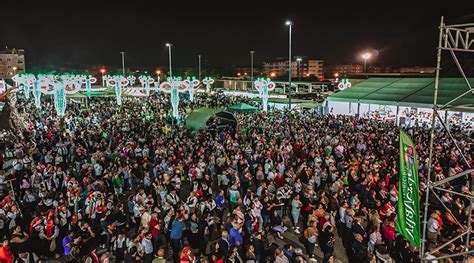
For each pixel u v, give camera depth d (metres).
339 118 27.34
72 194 11.12
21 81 30.83
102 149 17.70
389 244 9.33
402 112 28.00
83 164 15.51
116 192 13.23
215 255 8.01
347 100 30.05
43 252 9.44
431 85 26.52
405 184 7.14
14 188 13.14
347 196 11.48
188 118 25.30
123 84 35.44
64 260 9.70
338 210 10.93
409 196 7.04
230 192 11.56
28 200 11.55
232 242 8.83
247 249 8.25
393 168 13.63
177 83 27.80
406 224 7.11
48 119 26.39
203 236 9.71
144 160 14.83
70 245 8.66
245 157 16.73
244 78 81.44
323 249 9.05
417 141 19.14
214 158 15.23
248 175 13.40
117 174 13.27
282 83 53.47
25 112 32.19
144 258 8.62
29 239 9.27
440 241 10.12
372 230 9.08
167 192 12.06
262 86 29.52
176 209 11.12
